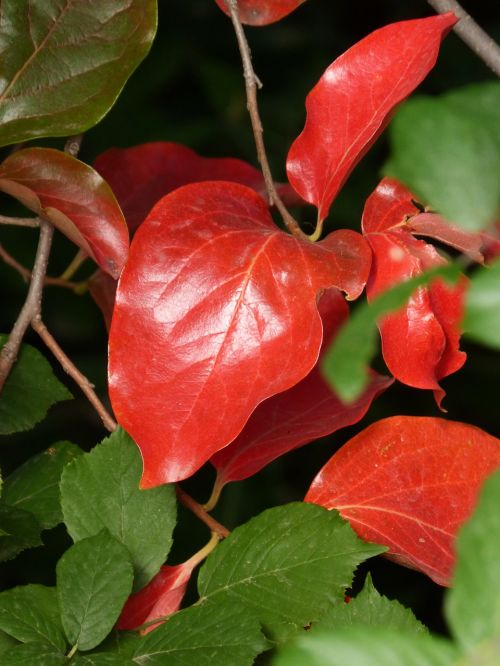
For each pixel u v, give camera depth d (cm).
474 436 65
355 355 35
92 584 60
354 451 65
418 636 35
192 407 60
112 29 66
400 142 37
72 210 65
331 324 67
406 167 37
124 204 75
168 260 61
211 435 60
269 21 69
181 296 61
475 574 33
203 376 60
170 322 61
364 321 36
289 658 34
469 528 33
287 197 75
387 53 63
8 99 66
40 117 66
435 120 37
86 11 66
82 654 59
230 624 59
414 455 65
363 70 64
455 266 40
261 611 61
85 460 63
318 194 65
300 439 65
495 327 35
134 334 61
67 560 60
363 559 61
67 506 63
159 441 60
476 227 37
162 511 63
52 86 67
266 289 61
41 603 61
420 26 64
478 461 65
